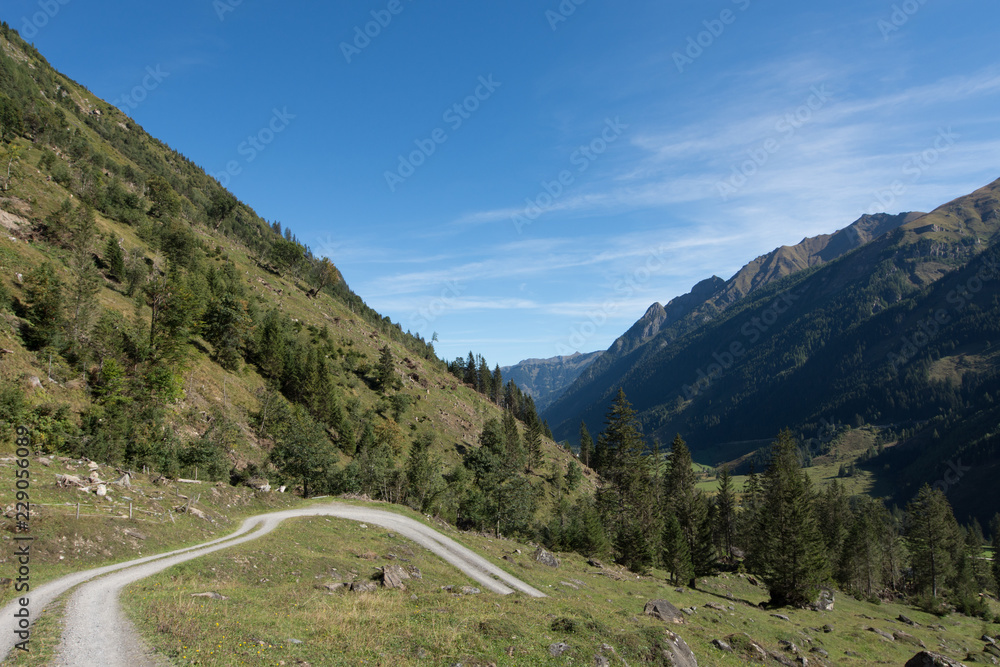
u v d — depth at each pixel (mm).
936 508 98688
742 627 40469
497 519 86625
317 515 55188
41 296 67062
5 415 46875
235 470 73125
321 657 16203
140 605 19922
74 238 89312
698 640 27375
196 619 18281
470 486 108688
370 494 86625
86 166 134750
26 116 135875
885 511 133500
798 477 94812
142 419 63094
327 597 25031
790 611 59875
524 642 19578
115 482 42594
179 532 38062
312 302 178375
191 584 25969
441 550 51219
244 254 181375
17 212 87062
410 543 50906
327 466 80312
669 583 69375
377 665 16266
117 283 93938
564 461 175750
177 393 75875
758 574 82562
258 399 99875
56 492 35750
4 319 61375
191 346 92375
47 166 114125
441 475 106250
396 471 93688
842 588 91188
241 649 15664
